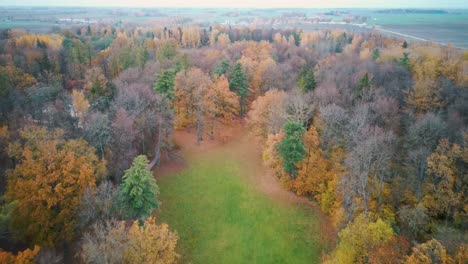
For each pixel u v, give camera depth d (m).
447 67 63.22
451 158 36.41
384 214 36.00
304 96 56.38
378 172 38.44
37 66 80.56
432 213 35.94
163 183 49.44
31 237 32.97
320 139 46.19
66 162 35.91
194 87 64.50
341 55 100.56
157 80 64.44
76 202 33.81
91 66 93.19
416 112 52.41
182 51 108.88
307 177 45.78
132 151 46.81
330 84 60.16
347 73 68.62
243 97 73.56
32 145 39.66
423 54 73.81
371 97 54.06
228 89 68.31
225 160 57.16
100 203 32.72
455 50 75.56
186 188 48.47
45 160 35.84
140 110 51.78
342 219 35.91
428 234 33.53
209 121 69.25
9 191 34.25
